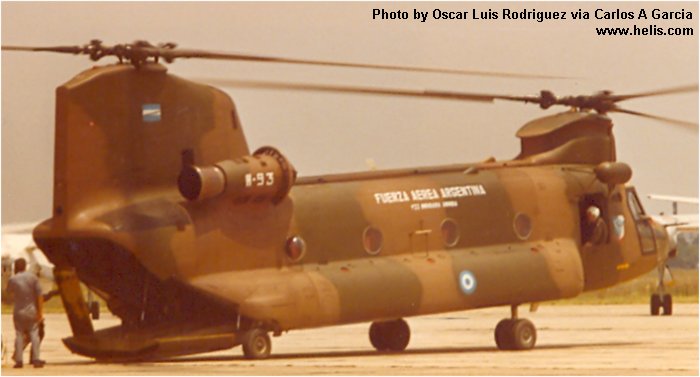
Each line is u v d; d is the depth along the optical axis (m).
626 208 89.25
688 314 132.25
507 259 80.88
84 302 70.94
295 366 67.62
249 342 71.62
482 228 81.31
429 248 79.00
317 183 76.56
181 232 69.69
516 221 82.75
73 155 68.31
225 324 71.62
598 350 80.06
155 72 70.50
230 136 73.25
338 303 73.69
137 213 69.00
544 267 82.19
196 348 70.31
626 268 88.81
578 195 86.06
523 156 87.69
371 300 75.00
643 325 109.94
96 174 68.75
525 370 64.31
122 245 68.12
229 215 71.50
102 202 68.81
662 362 69.25
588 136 88.12
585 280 86.69
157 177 70.44
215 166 70.56
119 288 70.94
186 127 71.50
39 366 69.19
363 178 78.75
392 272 76.12
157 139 70.50
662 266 128.00
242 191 71.00
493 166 84.19
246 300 70.44
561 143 87.19
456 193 80.81
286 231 73.56
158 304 71.44
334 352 81.69
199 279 70.25
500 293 80.06
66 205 68.25
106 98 69.19
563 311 147.00
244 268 71.88
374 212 77.31
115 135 69.31
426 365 68.06
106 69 69.50
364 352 81.50
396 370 64.69
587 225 86.19
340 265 75.38
